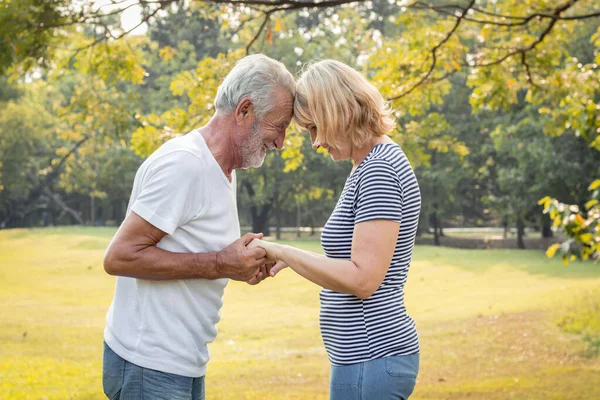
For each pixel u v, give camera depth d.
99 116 8.49
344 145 2.59
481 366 9.63
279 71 2.73
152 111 27.48
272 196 34.28
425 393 8.12
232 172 2.90
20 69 7.39
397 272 2.55
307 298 17.20
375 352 2.50
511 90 8.66
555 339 11.09
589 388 8.12
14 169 35.41
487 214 42.16
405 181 2.51
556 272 19.58
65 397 7.89
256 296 17.56
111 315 2.81
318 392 8.28
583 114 7.91
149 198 2.58
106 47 7.55
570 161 23.53
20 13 6.55
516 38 8.62
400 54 8.53
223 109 2.76
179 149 2.66
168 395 2.70
